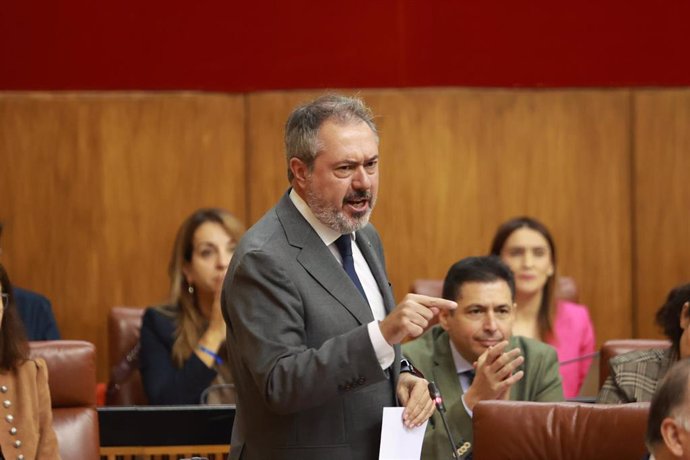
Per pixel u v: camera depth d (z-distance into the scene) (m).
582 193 13.37
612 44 13.29
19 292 11.15
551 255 10.80
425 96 13.17
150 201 13.05
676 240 13.45
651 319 13.46
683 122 13.37
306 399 5.68
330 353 5.64
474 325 8.16
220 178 13.10
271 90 13.09
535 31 13.23
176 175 13.06
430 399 6.16
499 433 6.45
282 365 5.70
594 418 6.41
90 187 12.97
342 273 6.06
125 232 13.02
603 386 8.25
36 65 12.88
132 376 10.45
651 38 13.29
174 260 10.39
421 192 13.24
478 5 13.17
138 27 12.97
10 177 12.87
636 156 13.38
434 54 13.17
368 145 5.92
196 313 10.30
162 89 13.04
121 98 12.98
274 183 13.12
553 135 13.32
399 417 6.01
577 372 10.77
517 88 13.27
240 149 13.12
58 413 7.82
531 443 6.42
